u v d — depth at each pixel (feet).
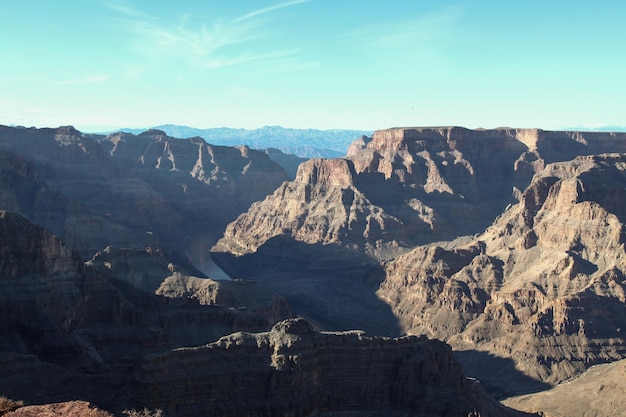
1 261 579.48
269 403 469.16
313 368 496.64
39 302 571.28
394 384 511.40
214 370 470.39
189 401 453.99
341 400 504.84
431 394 500.74
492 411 528.63
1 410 272.92
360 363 517.55
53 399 425.28
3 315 554.05
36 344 534.37
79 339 573.33
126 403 431.43
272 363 487.20
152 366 453.17
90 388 449.06
